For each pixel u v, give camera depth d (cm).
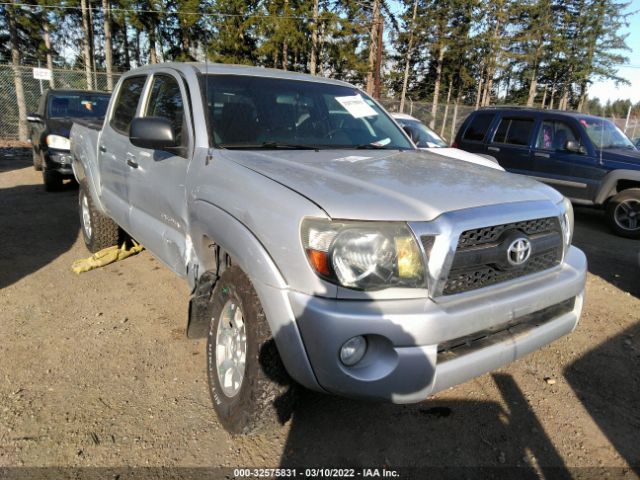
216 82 318
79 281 448
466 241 210
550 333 252
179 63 349
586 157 782
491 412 280
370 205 203
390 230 198
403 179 240
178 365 314
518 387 306
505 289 229
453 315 202
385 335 194
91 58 3139
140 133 279
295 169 244
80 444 241
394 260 198
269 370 219
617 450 254
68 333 350
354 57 3234
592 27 4375
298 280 199
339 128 344
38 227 627
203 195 260
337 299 196
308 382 205
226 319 254
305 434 255
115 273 470
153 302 407
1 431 247
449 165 295
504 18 3906
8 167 1156
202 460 234
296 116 328
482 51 4116
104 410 267
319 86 366
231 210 235
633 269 564
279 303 204
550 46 4306
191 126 294
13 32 2814
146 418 262
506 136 897
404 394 203
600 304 445
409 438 256
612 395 301
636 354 352
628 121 2702
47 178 834
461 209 213
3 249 532
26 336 343
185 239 297
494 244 221
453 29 3947
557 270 258
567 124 819
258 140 301
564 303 266
